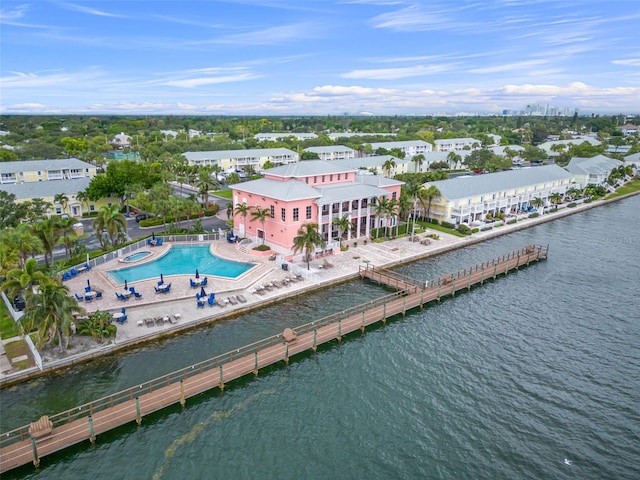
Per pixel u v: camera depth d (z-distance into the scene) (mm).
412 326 58125
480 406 42312
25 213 83562
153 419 39594
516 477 34250
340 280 69750
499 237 100188
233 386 44625
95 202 109438
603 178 154375
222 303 58312
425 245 89062
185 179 148000
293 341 51094
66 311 44844
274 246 81438
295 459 35594
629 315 61656
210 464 34906
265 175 92688
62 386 42500
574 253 89812
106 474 33781
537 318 60688
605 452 36906
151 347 49375
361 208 90000
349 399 43062
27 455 34156
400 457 35938
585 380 46594
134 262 73438
